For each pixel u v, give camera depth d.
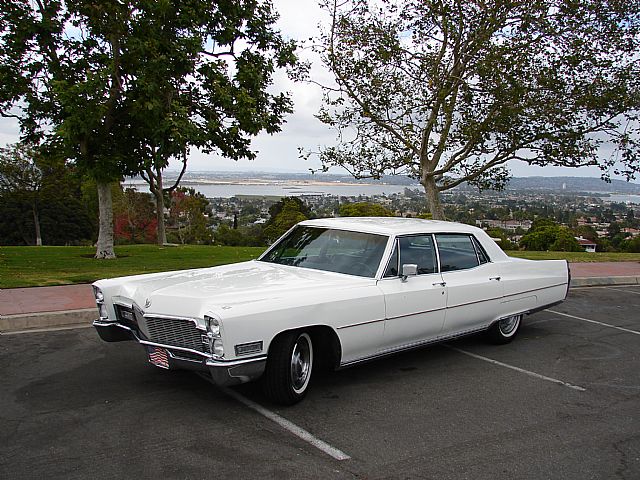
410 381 5.52
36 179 34.22
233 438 4.01
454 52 13.30
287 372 4.54
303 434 4.14
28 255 15.01
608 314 9.49
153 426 4.16
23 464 3.50
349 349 5.01
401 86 13.73
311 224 6.38
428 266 5.92
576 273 13.83
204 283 4.95
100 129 13.16
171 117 11.70
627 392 5.45
